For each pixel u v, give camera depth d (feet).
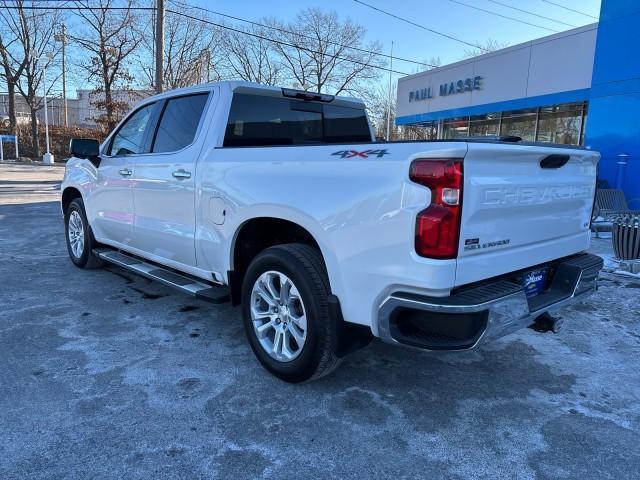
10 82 124.47
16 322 14.06
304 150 10.16
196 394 10.34
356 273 9.09
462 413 9.91
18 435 8.75
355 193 8.98
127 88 117.60
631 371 11.96
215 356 12.18
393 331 8.72
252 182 10.98
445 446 8.81
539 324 10.84
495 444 8.89
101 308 15.44
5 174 75.72
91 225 18.28
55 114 211.00
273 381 10.98
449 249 8.11
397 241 8.40
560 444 8.94
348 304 9.37
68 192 20.20
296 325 10.53
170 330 13.79
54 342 12.75
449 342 8.38
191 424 9.25
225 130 12.67
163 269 15.03
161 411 9.65
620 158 33.81
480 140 9.73
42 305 15.56
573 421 9.70
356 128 16.66
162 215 13.99
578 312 16.06
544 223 10.36
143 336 13.32
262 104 13.58
